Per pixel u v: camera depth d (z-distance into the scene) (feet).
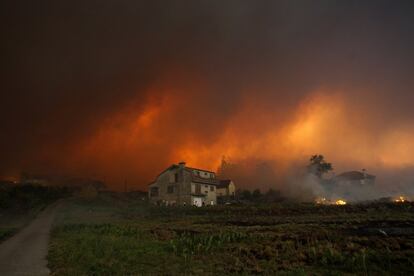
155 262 73.82
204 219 169.68
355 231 101.91
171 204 269.44
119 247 92.07
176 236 109.40
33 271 71.72
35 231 155.02
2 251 99.96
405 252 70.18
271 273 61.87
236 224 142.82
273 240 93.20
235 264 69.31
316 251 74.43
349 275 58.75
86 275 65.26
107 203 277.64
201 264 71.05
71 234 127.13
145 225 148.15
